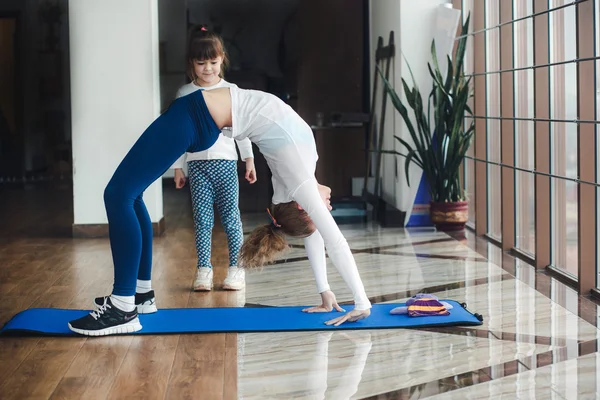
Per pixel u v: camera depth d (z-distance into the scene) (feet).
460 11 19.71
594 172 12.66
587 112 12.67
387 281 14.07
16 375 8.99
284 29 33.83
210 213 13.47
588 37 12.62
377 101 24.23
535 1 14.94
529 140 16.33
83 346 10.11
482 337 10.37
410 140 20.86
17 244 18.45
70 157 37.68
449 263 15.66
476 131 19.34
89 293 13.20
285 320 11.21
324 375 8.95
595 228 12.71
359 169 24.93
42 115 37.52
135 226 10.38
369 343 10.17
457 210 19.84
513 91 17.06
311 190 10.05
